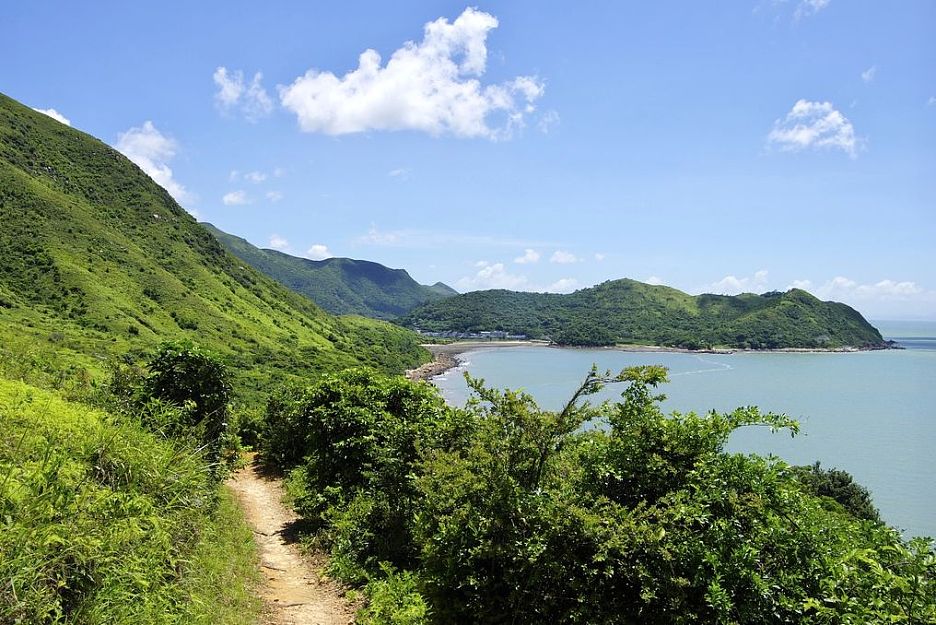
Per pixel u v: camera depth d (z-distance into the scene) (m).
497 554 5.80
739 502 5.23
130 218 144.25
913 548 4.91
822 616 4.46
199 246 152.50
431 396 14.45
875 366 156.25
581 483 6.37
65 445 6.30
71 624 4.35
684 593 4.99
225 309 120.19
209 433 11.63
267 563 11.02
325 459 13.68
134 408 10.23
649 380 6.17
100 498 5.61
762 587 4.58
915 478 50.38
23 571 4.11
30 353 12.52
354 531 11.46
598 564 5.57
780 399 92.69
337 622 8.64
